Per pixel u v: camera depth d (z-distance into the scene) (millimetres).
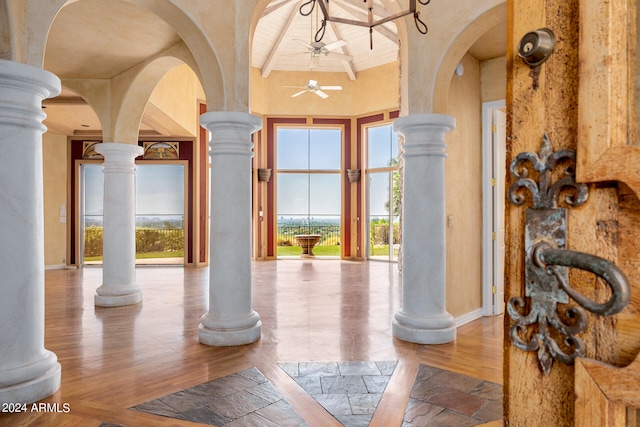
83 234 9961
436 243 3959
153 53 4812
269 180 11320
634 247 552
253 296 6180
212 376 3096
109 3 3752
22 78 2561
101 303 5469
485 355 3557
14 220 2605
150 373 3148
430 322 3891
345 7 8383
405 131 4016
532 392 666
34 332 2717
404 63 4090
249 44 3848
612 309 540
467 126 4801
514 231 702
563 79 637
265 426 2385
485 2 3516
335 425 2398
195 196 9930
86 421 2420
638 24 579
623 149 543
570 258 591
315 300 5895
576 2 623
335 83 11336
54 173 9586
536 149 664
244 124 3822
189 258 9953
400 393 2814
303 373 3158
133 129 5621
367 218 11320
